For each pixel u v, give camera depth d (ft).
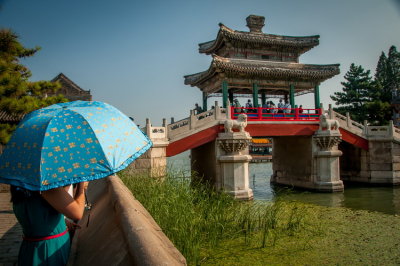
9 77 44.37
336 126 78.13
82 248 15.01
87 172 10.15
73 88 174.50
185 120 68.23
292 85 88.38
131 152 11.29
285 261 28.73
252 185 95.96
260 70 80.84
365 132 85.92
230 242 33.09
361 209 56.03
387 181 83.61
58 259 10.96
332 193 74.90
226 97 81.25
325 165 77.30
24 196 10.68
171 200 31.71
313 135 79.25
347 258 30.22
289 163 90.74
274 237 35.58
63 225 11.55
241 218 38.24
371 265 28.71
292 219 44.32
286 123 77.41
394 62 195.52
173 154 65.57
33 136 10.44
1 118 62.80
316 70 88.79
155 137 62.44
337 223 44.34
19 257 10.93
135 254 8.80
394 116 175.11
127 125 12.16
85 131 10.73
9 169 10.36
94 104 12.50
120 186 22.90
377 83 182.60
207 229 32.65
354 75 188.75
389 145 83.66
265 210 42.96
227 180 66.54
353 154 91.45
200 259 27.96
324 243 34.68
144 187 36.42
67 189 12.30
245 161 67.10
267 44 90.43
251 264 27.55
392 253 31.76
